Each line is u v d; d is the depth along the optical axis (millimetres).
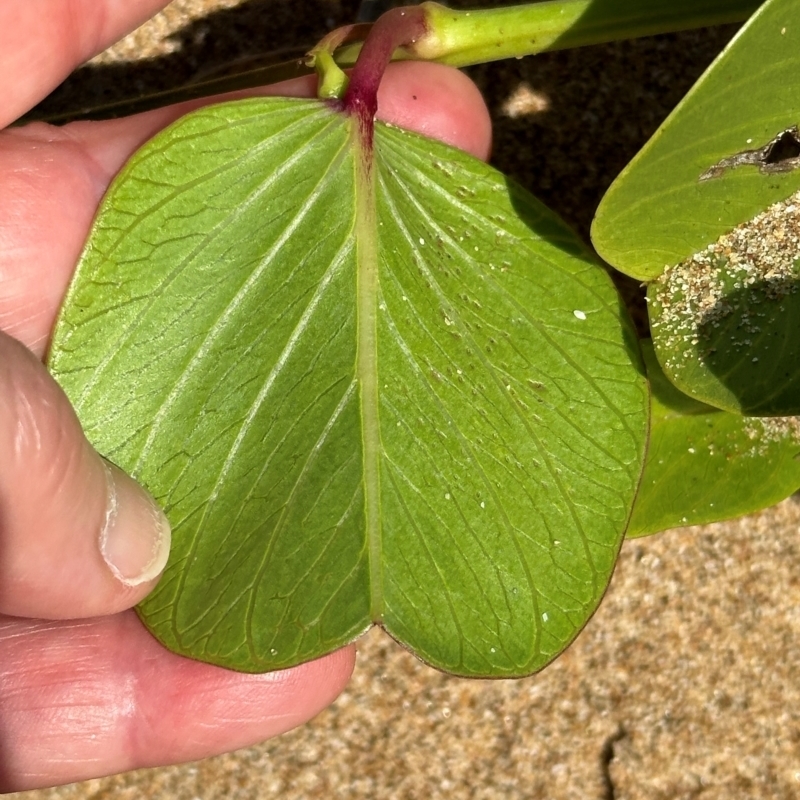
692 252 192
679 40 268
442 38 217
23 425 185
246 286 198
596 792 267
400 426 204
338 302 203
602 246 189
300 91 229
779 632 267
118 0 237
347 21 273
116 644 247
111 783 272
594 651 270
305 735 271
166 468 200
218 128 193
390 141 199
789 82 171
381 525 205
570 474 201
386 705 271
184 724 248
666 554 269
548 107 270
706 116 170
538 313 199
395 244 201
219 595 202
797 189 186
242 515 202
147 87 275
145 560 197
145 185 191
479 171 198
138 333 195
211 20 273
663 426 232
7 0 223
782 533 266
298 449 203
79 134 234
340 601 204
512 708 270
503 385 202
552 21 218
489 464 203
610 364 199
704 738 266
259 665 202
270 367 201
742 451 231
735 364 195
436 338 203
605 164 270
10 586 203
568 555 203
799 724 265
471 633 204
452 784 269
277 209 198
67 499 191
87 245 190
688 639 268
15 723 245
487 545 204
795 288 193
